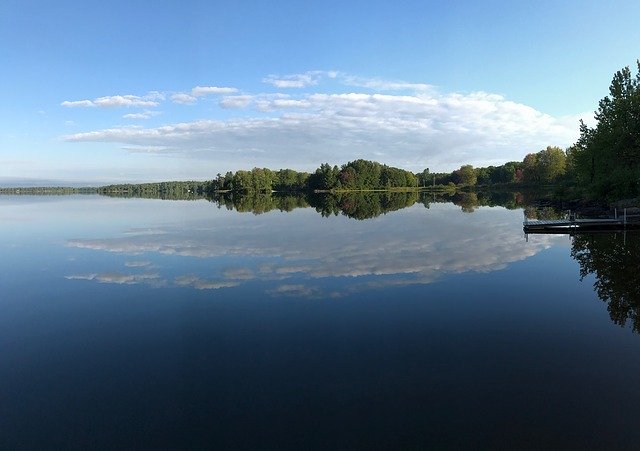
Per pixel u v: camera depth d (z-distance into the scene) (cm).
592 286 1680
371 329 1273
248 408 858
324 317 1382
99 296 1642
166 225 3941
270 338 1217
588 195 4975
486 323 1310
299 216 4941
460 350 1116
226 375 999
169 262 2236
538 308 1443
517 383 939
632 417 804
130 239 3019
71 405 885
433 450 720
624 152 4634
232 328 1297
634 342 1155
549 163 11162
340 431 776
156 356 1112
